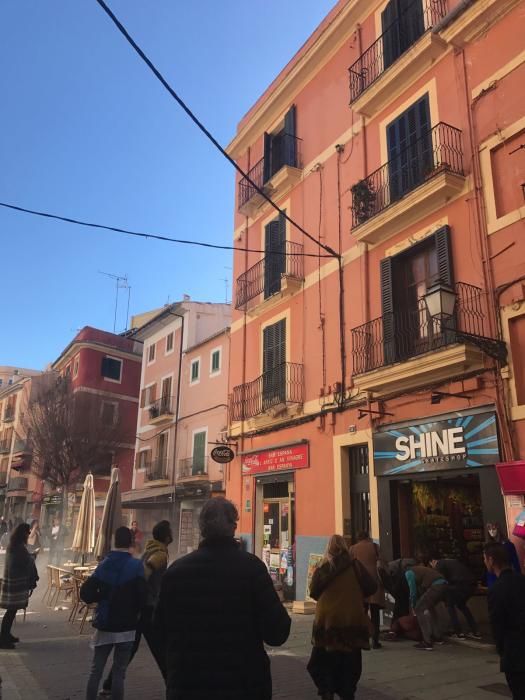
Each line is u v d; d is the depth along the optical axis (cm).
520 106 1009
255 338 1744
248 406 1708
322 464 1339
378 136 1350
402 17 1326
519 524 801
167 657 280
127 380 4012
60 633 976
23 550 886
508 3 1052
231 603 276
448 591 909
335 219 1456
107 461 3234
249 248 1872
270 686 279
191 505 2433
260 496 1606
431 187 1098
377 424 1186
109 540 1136
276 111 1811
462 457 978
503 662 412
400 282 1218
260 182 1797
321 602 557
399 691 645
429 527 1144
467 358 955
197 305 2867
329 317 1413
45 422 3148
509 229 983
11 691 614
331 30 1534
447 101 1159
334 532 1262
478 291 1013
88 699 516
